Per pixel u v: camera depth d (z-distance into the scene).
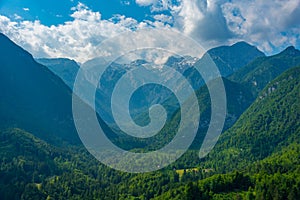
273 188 171.00
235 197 170.50
